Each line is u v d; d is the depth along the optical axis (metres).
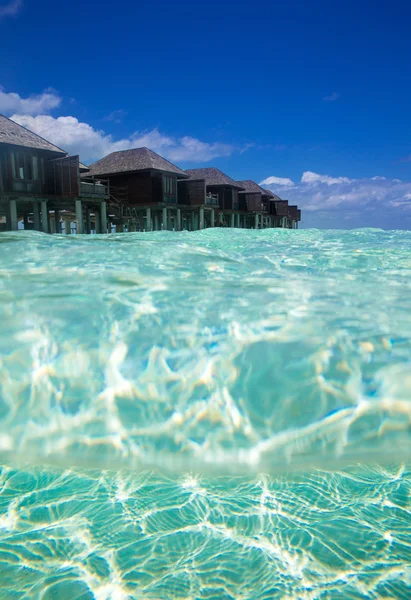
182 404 1.71
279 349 1.98
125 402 1.72
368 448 1.53
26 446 1.56
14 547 1.18
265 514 1.30
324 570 1.10
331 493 1.38
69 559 1.14
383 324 2.26
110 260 3.82
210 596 1.03
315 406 1.68
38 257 3.91
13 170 15.44
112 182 23.64
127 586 1.06
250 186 36.88
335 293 2.93
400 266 4.30
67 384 1.80
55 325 2.18
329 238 7.30
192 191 25.66
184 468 1.48
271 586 1.05
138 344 2.02
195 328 2.17
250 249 5.58
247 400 1.71
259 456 1.51
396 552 1.15
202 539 1.21
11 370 1.84
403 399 1.70
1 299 2.52
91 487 1.41
